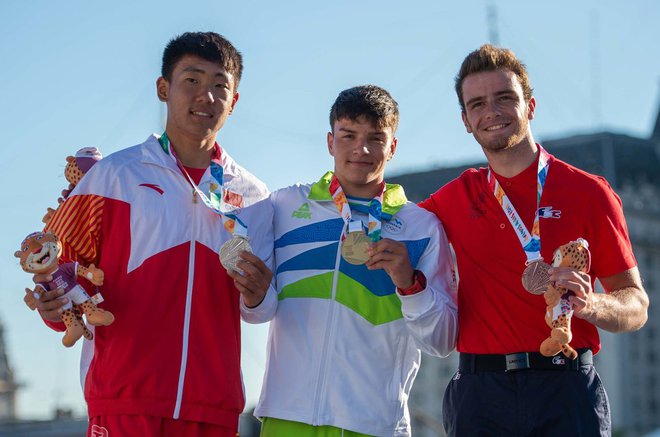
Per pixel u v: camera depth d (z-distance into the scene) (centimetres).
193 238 648
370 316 679
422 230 697
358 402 669
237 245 634
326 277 684
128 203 643
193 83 651
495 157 672
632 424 6356
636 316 641
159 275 636
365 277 684
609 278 659
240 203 680
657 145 7250
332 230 693
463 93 675
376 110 680
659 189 7094
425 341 667
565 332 597
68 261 633
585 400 638
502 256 661
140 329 627
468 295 668
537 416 637
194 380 628
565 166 675
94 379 627
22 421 3159
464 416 656
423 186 6284
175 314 634
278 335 681
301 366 673
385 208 699
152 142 662
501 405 646
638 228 6881
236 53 669
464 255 676
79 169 662
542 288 616
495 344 652
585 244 606
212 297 645
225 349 641
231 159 686
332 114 696
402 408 682
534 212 666
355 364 673
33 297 599
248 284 631
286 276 688
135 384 618
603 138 7019
